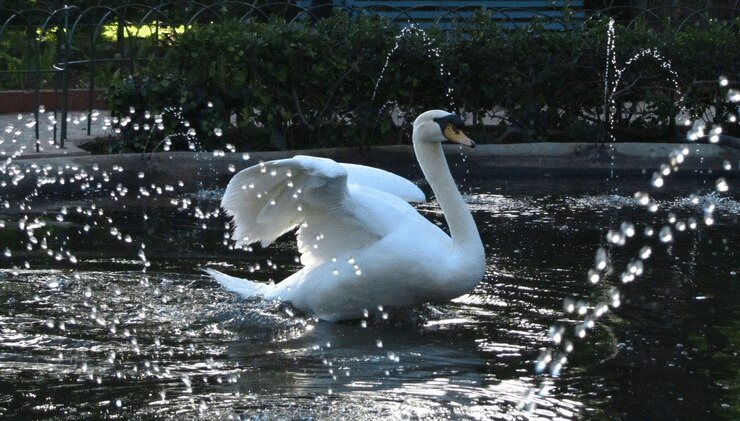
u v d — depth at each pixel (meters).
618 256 9.41
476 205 11.90
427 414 5.69
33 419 5.58
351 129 15.11
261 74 14.66
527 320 7.55
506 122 16.30
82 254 9.16
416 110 15.60
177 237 9.94
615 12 23.20
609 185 13.59
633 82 15.80
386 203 7.80
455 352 6.85
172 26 15.65
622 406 5.82
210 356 6.70
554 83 15.66
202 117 14.42
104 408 5.75
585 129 15.89
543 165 14.47
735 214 11.48
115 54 20.78
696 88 16.03
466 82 15.50
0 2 20.62
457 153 14.33
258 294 7.94
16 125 15.98
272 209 7.70
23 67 19.44
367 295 7.57
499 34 15.56
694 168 14.47
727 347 6.85
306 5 22.03
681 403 5.86
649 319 7.50
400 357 6.74
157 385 6.12
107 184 12.52
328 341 7.12
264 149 15.03
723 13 21.97
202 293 8.09
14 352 6.67
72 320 7.36
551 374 6.37
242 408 5.77
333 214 7.58
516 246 9.77
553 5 16.59
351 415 5.67
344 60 14.75
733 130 16.20
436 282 7.50
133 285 8.23
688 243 9.93
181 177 12.94
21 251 9.20
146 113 13.75
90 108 15.45
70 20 21.31
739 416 5.65
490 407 5.81
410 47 15.01
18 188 11.84
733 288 8.30
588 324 6.73
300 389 6.09
